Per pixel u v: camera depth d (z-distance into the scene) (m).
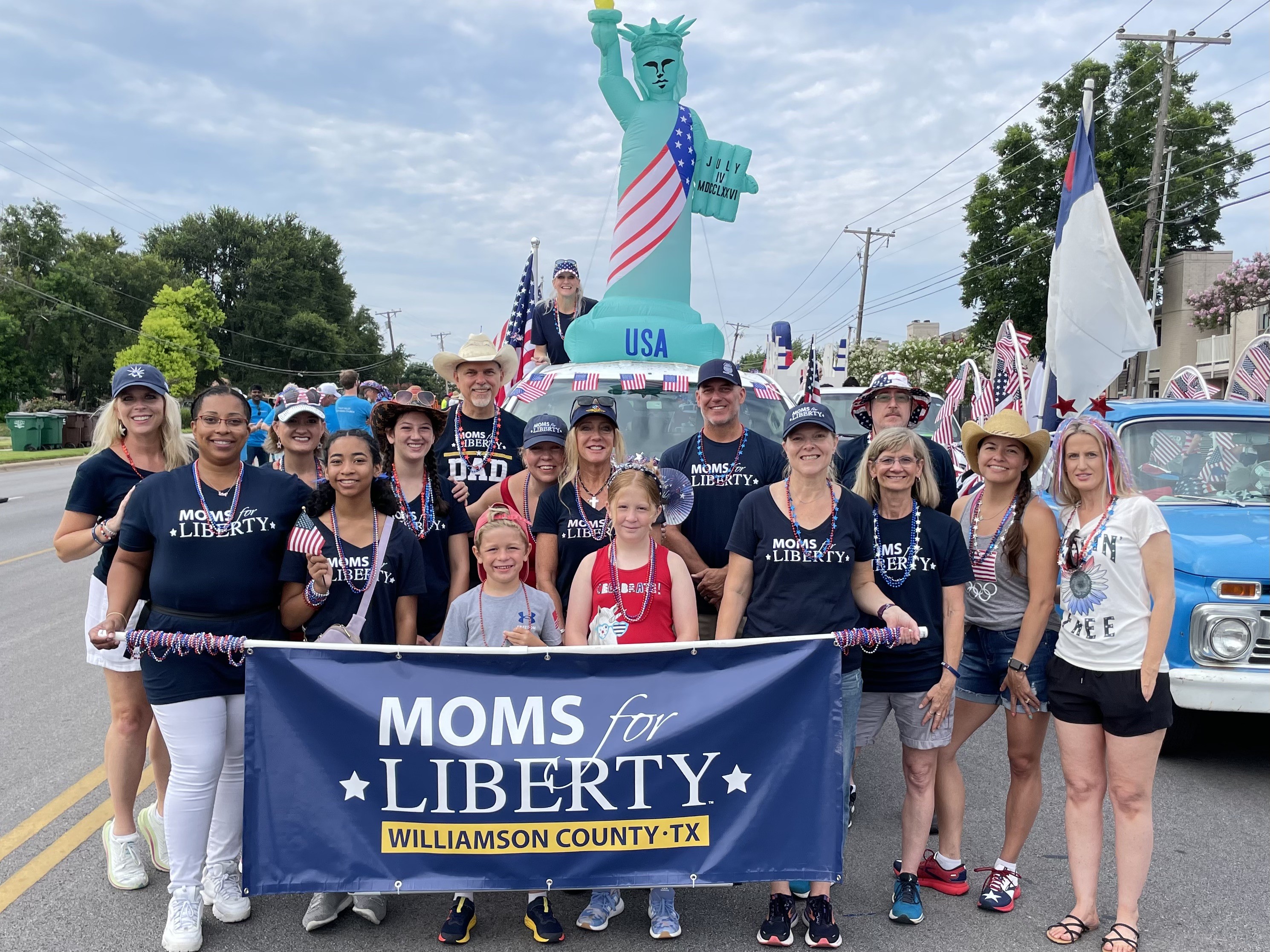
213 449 3.46
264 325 84.31
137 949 3.33
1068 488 3.67
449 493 4.67
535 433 4.37
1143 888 3.59
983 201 38.41
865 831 4.54
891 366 38.81
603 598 3.72
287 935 3.47
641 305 7.13
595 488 4.31
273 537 3.55
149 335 70.75
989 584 3.87
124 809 3.84
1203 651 4.79
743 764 3.37
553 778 3.32
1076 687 3.53
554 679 3.35
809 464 3.46
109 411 4.04
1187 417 6.11
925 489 3.74
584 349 6.94
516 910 3.72
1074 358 5.20
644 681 3.37
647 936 3.51
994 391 9.05
